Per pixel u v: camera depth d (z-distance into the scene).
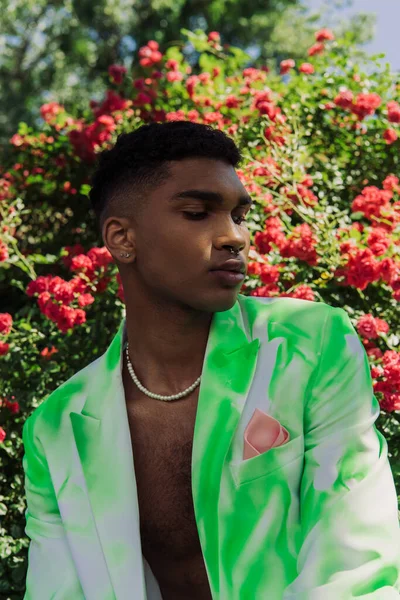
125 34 14.34
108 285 3.67
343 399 1.63
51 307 3.57
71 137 4.85
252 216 3.78
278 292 3.37
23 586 3.34
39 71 14.92
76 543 1.73
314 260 3.38
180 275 1.63
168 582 1.79
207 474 1.64
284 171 3.88
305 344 1.67
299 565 1.56
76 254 4.35
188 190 1.60
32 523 1.83
